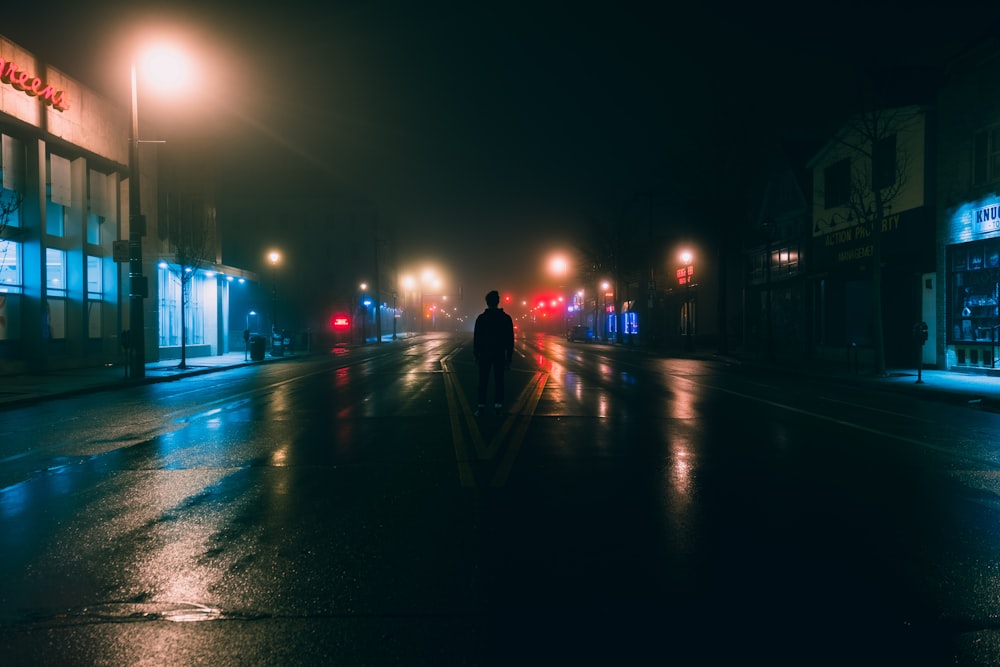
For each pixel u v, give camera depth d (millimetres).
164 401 15758
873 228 21625
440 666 3264
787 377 22203
